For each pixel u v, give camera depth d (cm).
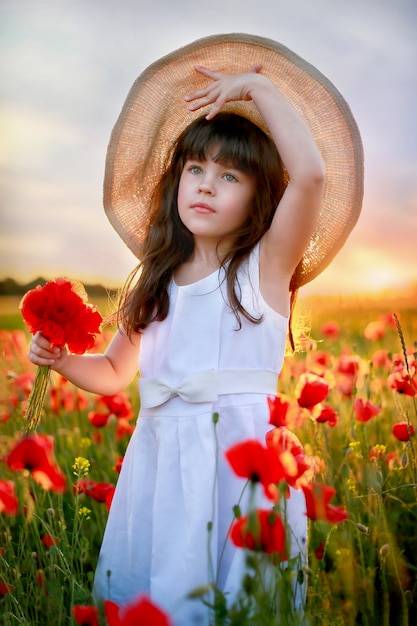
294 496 159
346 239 178
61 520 164
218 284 165
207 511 154
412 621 171
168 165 182
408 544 188
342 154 175
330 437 221
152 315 169
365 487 188
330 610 157
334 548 178
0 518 182
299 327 191
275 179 171
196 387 159
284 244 165
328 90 172
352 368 221
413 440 201
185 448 158
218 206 165
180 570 154
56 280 164
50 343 166
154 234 175
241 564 149
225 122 169
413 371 188
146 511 162
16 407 244
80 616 141
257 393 162
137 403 277
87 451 231
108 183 184
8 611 154
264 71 174
